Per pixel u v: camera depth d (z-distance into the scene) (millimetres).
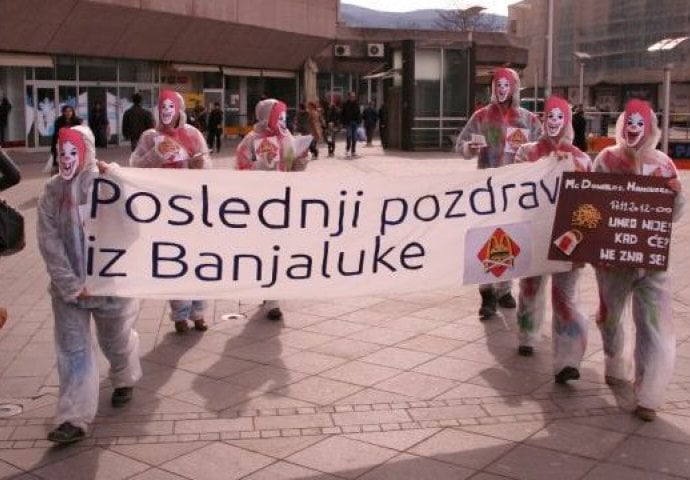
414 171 21688
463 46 29031
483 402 5793
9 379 6344
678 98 56156
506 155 8016
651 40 56812
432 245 5840
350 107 28125
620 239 5559
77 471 4762
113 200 5332
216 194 5488
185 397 5922
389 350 6988
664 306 5445
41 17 27203
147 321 7965
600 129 28438
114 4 29422
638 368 5449
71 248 5082
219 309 8414
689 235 12516
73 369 5094
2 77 28484
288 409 5691
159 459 4910
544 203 5977
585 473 4676
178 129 7445
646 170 5688
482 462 4840
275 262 5641
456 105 29656
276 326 7754
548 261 6016
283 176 5555
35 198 16375
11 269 10430
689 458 4855
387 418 5527
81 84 31422
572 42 63156
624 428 5309
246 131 41781
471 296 8867
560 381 6102
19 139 29312
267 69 41906
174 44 34250
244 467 4809
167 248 5465
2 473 4742
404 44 28984
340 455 4961
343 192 5652
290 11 40250
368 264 5766
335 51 47000
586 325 6059
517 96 7980
